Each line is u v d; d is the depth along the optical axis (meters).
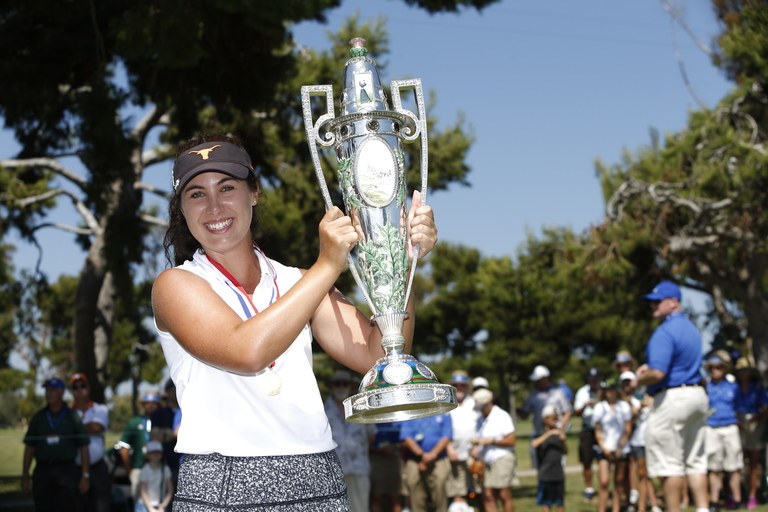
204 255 2.49
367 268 2.48
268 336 2.17
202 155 2.40
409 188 18.41
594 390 13.22
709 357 11.47
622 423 11.69
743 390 11.48
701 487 7.16
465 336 42.94
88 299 17.81
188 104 14.46
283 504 2.28
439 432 10.39
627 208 22.45
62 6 13.95
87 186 13.12
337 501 2.36
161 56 11.51
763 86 17.33
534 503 14.25
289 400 2.34
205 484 2.28
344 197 2.53
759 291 22.50
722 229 20.31
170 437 9.46
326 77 17.69
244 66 13.80
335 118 2.52
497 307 40.03
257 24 11.59
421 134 2.54
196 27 11.60
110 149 12.40
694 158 20.55
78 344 17.69
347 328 2.58
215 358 2.22
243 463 2.28
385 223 2.48
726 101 18.80
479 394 10.77
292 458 2.31
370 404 2.34
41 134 17.36
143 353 40.78
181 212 2.61
